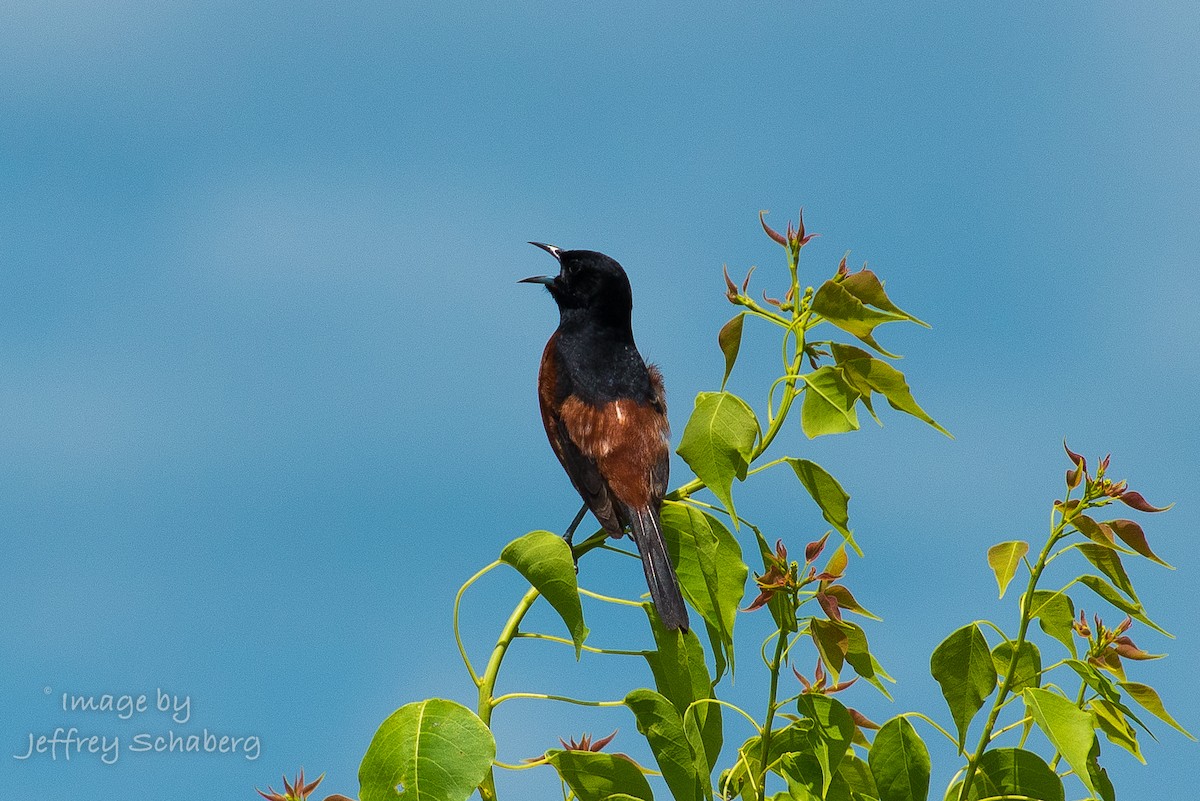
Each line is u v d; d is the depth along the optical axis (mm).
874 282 8227
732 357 8906
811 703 7953
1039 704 7516
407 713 6984
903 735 7887
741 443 8266
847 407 8312
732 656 8398
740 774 8156
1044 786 7773
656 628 8547
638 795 7559
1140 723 7688
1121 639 7828
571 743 8016
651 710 7668
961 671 7789
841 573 7613
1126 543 7340
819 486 8172
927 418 8367
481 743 6852
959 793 7891
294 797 7238
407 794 6770
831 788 8188
